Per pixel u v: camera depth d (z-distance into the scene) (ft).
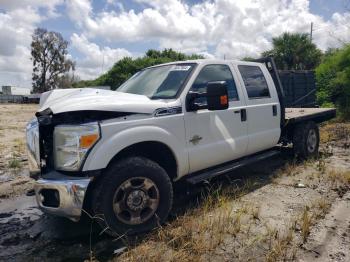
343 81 40.47
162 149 12.54
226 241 10.92
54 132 11.14
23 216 14.06
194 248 10.36
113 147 10.83
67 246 11.24
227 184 16.69
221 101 11.68
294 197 14.57
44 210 11.12
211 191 15.57
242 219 12.44
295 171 18.31
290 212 13.00
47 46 231.50
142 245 10.77
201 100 13.80
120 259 10.20
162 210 11.98
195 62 14.39
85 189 10.40
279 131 18.12
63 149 10.87
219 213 12.87
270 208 13.46
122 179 11.02
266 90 17.58
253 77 17.03
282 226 11.80
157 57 127.13
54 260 10.41
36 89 233.55
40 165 11.18
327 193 14.90
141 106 11.71
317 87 41.96
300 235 11.11
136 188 11.34
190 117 13.07
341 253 9.98
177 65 14.76
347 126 32.30
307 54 91.40
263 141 16.88
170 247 10.63
